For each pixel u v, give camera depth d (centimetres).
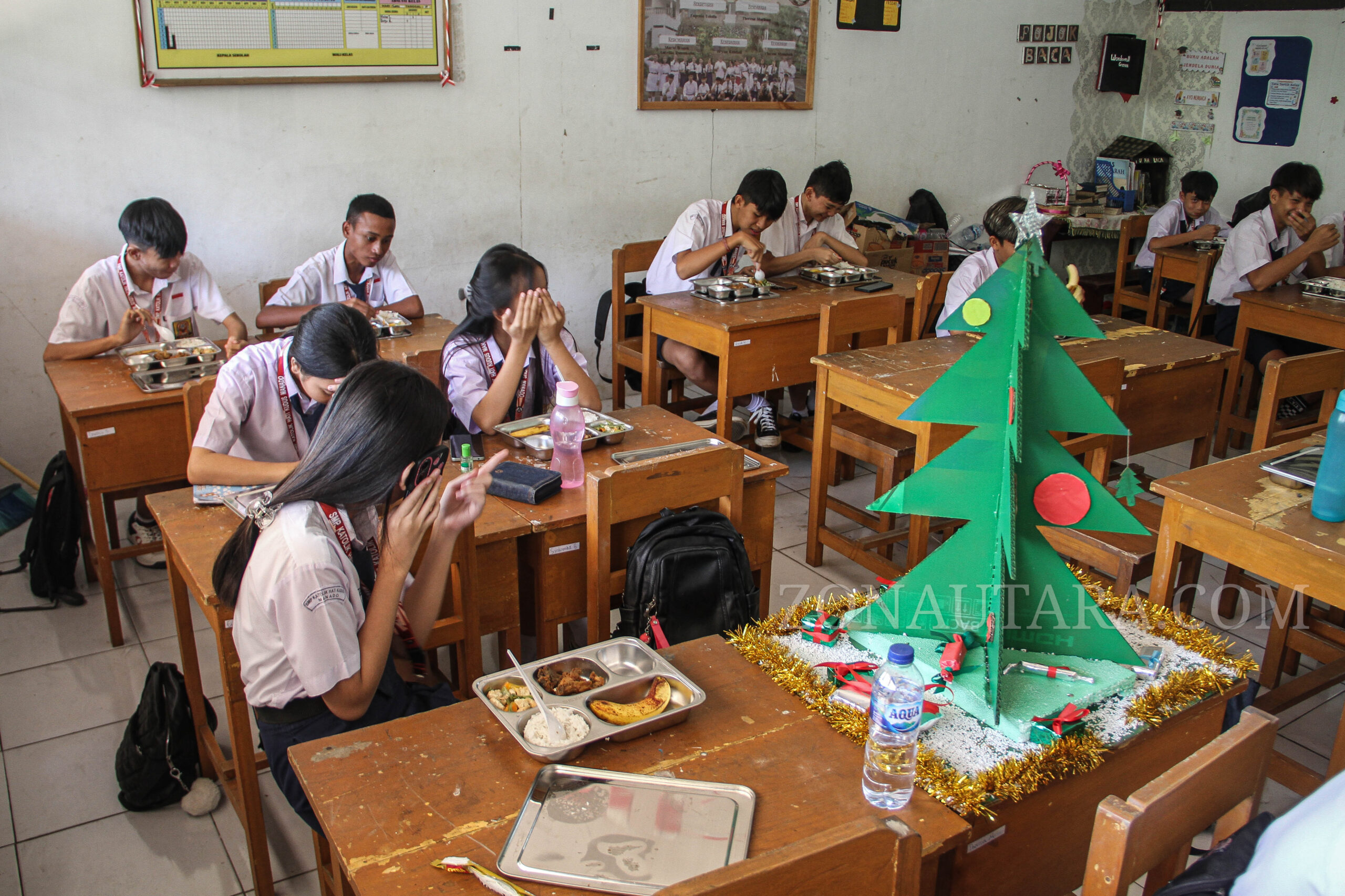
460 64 417
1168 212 538
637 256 425
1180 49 627
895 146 559
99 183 359
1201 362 314
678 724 135
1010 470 137
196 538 188
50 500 290
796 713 138
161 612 292
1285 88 579
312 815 154
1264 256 439
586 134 457
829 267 413
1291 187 425
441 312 445
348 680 143
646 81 464
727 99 490
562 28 436
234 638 156
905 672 146
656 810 117
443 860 109
